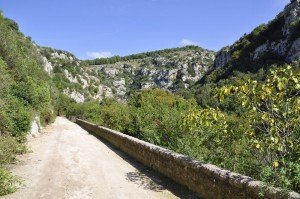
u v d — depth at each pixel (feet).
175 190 24.80
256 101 18.88
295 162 17.47
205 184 21.58
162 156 30.07
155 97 76.07
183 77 559.79
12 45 81.61
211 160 26.50
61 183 26.86
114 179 28.73
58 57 489.67
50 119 116.16
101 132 72.64
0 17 105.81
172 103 63.77
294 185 16.37
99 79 576.61
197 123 22.81
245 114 21.44
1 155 35.12
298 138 18.66
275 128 18.44
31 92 77.92
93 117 138.82
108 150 49.08
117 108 77.51
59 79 406.62
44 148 49.19
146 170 32.71
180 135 35.99
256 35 279.69
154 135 41.11
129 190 25.03
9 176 25.75
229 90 19.84
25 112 57.62
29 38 189.88
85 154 43.78
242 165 22.48
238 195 17.79
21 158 38.96
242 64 245.65
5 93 58.59
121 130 64.03
